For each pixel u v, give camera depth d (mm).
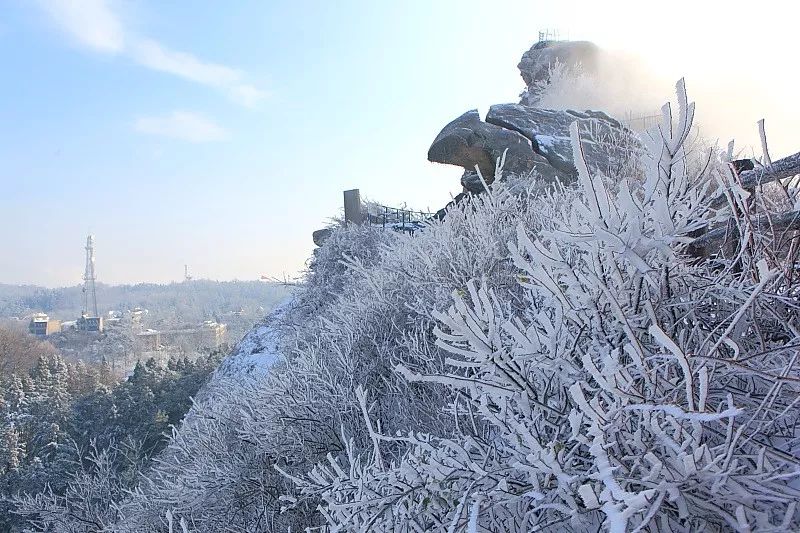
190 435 6320
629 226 1417
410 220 13578
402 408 3951
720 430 1433
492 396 1616
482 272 4199
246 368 10992
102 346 106312
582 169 1426
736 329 1669
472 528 1340
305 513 4355
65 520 8047
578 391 1240
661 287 1617
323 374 4863
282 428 4609
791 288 1733
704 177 1766
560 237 1519
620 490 1066
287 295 14477
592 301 1524
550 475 1481
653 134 1506
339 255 10469
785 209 2113
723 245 2059
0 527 15656
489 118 10758
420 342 4426
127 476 9156
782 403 1496
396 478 1817
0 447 20281
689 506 1273
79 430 26641
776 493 1173
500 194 5359
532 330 1657
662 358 1473
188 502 5336
